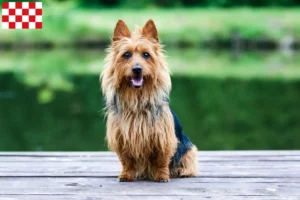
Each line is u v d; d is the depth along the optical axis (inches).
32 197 165.2
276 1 1323.8
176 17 1107.9
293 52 956.6
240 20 1072.2
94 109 461.1
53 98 519.8
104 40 1035.9
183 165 190.5
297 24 1061.1
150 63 176.9
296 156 221.5
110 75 181.2
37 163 211.9
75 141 350.3
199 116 423.5
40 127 392.8
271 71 677.9
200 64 764.0
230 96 506.3
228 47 1031.0
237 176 190.2
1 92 559.2
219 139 353.1
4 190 172.9
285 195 166.7
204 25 1063.6
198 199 162.6
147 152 180.5
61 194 168.2
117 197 164.9
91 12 1165.1
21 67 749.9
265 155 223.8
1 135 367.9
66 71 701.9
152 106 176.4
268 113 433.1
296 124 394.9
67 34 1042.7
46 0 1055.0
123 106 177.8
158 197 164.9
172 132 180.2
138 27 188.2
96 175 192.7
